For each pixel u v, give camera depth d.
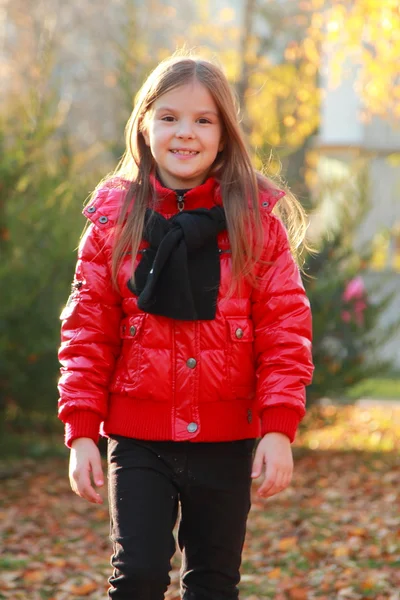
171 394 3.49
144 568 3.27
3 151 9.23
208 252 3.54
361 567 5.84
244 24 17.80
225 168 3.68
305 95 12.50
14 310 9.24
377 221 22.33
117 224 3.60
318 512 7.66
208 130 3.62
